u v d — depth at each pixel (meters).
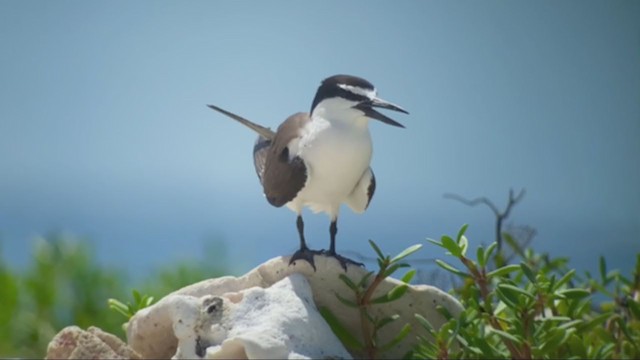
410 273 10.59
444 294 10.54
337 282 10.71
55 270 14.70
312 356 9.59
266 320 9.66
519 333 9.55
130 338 10.29
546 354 9.55
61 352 9.73
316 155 11.70
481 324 9.88
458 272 10.35
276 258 10.92
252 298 9.97
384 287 10.59
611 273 12.18
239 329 9.73
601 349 10.02
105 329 14.62
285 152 11.92
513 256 13.20
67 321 14.58
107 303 14.84
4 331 13.92
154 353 10.23
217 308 9.91
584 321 11.08
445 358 9.63
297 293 10.23
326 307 10.72
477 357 9.77
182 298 9.95
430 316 10.54
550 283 9.72
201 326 9.84
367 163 12.03
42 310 14.35
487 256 10.26
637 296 11.80
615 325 11.34
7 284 14.12
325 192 11.95
